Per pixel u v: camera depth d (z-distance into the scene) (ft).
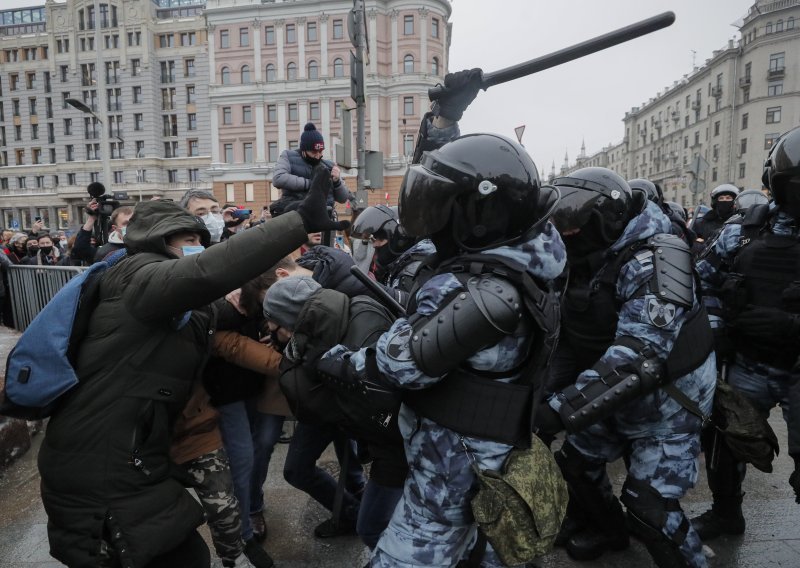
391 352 4.50
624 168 271.28
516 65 6.37
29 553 8.16
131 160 176.96
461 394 4.67
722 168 173.06
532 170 4.63
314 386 5.92
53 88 186.19
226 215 17.95
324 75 138.72
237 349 7.18
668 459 6.55
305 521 9.11
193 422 6.65
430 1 133.08
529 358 4.78
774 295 7.64
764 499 9.46
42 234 28.04
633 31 5.44
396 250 9.78
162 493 5.42
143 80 174.81
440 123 7.20
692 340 6.41
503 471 4.75
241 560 8.04
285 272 7.35
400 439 5.72
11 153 193.67
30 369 5.08
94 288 5.33
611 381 5.93
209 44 144.87
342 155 17.35
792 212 7.39
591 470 7.72
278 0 139.44
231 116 146.51
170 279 4.95
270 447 8.52
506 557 4.52
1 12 218.38
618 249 6.69
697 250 15.58
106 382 5.18
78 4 180.65
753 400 8.21
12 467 10.86
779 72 153.28
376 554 5.14
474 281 4.36
